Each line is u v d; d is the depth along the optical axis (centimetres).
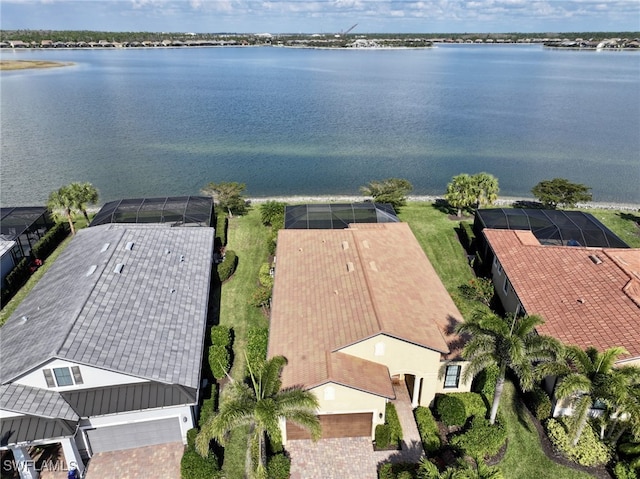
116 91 16275
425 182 7744
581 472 2638
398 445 2777
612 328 3005
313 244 4062
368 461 2683
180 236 4119
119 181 7606
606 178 7950
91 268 3331
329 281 3441
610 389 2322
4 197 6856
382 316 2898
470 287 4322
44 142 9625
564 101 14850
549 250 3978
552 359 2558
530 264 3897
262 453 2469
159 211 5053
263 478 2303
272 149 9362
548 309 3344
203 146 9531
